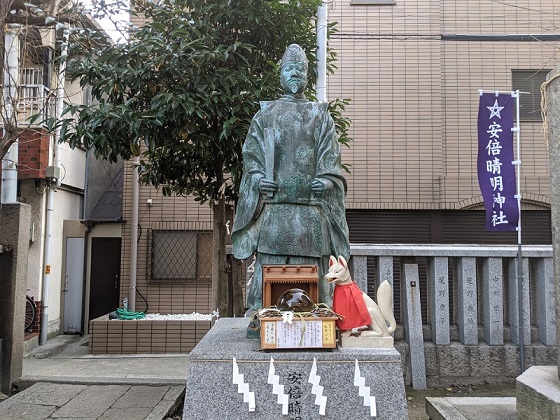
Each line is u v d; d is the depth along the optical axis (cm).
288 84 452
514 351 631
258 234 432
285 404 340
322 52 670
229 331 448
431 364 633
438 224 1067
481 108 709
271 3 599
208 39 577
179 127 592
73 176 1155
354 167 1070
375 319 369
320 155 436
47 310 995
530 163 1062
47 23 608
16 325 601
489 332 639
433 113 1071
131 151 616
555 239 364
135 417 468
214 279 713
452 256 648
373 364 346
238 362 348
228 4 579
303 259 423
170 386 571
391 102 1076
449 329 648
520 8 1080
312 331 354
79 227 1134
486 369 632
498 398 450
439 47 1078
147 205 1059
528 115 1080
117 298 1120
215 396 344
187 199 1061
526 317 638
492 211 680
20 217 611
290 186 423
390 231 1074
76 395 536
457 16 1088
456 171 1070
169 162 687
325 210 437
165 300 1046
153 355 889
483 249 646
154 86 600
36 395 535
